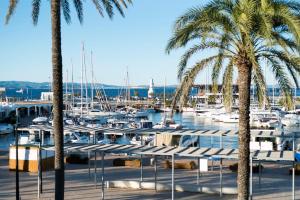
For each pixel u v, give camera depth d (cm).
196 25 1722
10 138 6284
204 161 3133
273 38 1667
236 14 1656
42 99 13025
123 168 3297
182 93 1831
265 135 3066
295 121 7231
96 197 2353
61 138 1956
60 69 1942
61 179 1956
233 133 3053
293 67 1722
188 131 3253
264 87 1678
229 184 2688
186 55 1831
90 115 8488
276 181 2786
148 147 2411
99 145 2542
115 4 2191
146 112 9869
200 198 2330
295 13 1692
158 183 2616
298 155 3009
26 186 2645
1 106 8650
